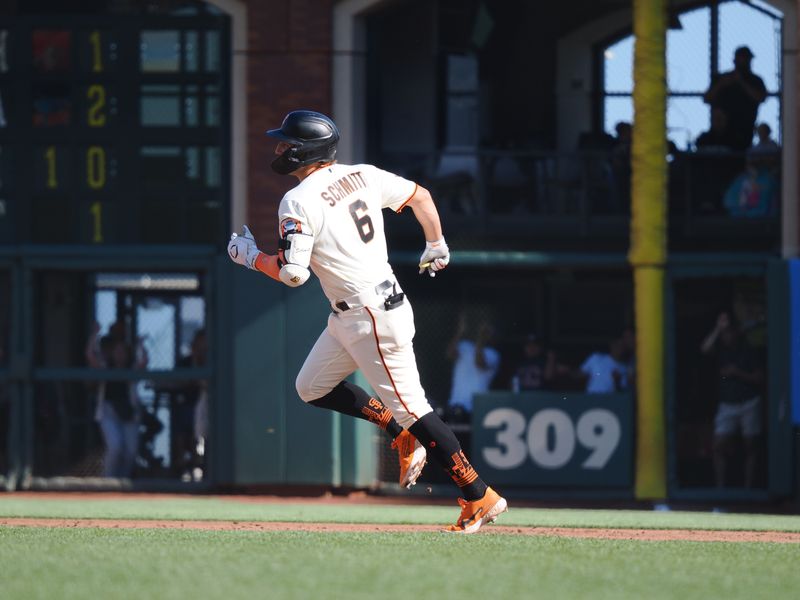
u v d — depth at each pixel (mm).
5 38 52250
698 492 48812
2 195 52000
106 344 51156
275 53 50875
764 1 50031
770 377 48625
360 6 50500
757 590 16281
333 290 21219
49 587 15617
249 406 49875
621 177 52250
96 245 51156
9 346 51312
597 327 54688
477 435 49188
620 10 54156
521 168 52781
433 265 22891
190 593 15195
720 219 51188
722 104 51125
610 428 48906
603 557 19125
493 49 54312
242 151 50875
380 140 52500
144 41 51906
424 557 18609
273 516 31172
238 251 21578
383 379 21453
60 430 50688
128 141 51875
